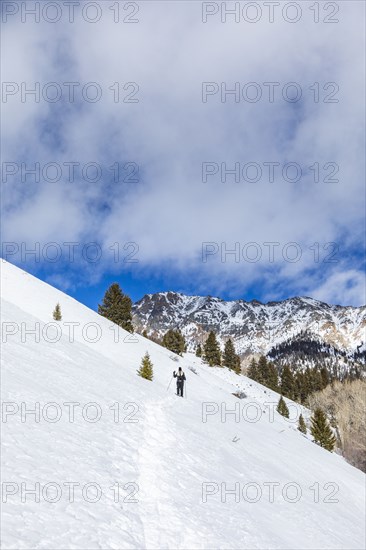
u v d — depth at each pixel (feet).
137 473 31.14
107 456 31.07
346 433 166.91
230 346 299.17
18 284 152.87
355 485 70.95
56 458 26.27
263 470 50.16
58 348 61.52
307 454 77.20
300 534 35.96
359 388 187.11
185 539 24.73
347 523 46.91
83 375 52.65
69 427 32.71
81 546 18.74
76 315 144.66
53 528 19.06
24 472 22.57
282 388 363.76
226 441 54.39
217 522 29.07
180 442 43.34
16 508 19.13
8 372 38.45
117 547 20.27
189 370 138.92
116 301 194.08
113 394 50.08
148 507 26.89
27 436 27.27
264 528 32.68
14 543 16.48
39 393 36.52
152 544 22.61
